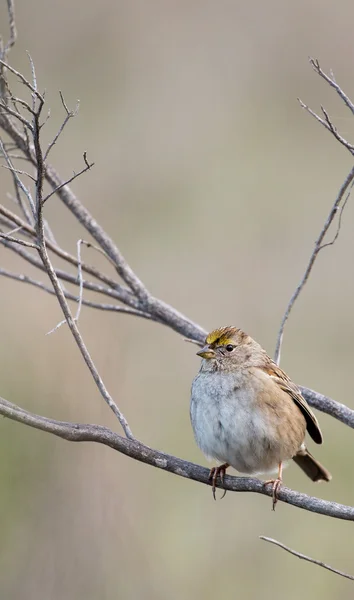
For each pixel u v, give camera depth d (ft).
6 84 25.22
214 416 27.84
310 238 54.49
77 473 34.99
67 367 38.29
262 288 51.21
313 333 49.19
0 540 33.91
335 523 39.63
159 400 43.83
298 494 24.79
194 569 37.27
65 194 32.22
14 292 42.14
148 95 62.13
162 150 58.85
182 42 66.44
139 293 31.58
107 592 33.83
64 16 65.51
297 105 63.10
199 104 63.31
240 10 68.28
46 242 30.48
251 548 38.50
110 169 56.95
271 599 36.63
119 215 54.34
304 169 59.77
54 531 34.22
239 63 65.31
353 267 52.85
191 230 54.08
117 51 65.10
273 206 57.21
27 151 29.81
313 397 29.22
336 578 37.42
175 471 25.02
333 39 65.72
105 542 34.50
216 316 49.03
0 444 34.58
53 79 62.13
